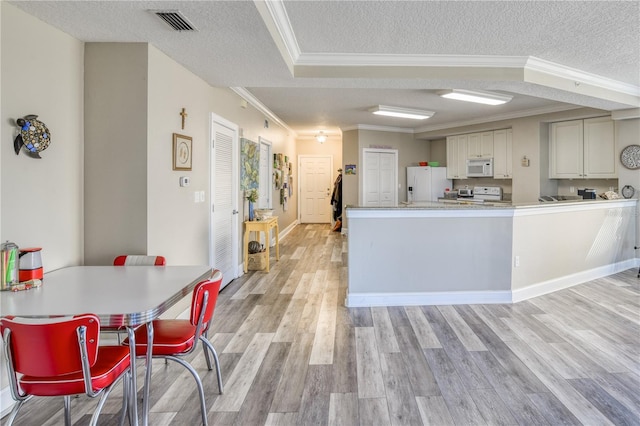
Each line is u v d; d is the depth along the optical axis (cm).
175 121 327
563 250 453
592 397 223
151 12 229
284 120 754
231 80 384
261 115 628
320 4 264
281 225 822
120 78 277
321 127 850
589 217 486
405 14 278
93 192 280
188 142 351
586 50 353
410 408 213
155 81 290
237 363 269
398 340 305
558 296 422
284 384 240
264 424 200
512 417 205
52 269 245
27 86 223
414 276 391
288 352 285
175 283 209
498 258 397
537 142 632
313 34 316
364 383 240
